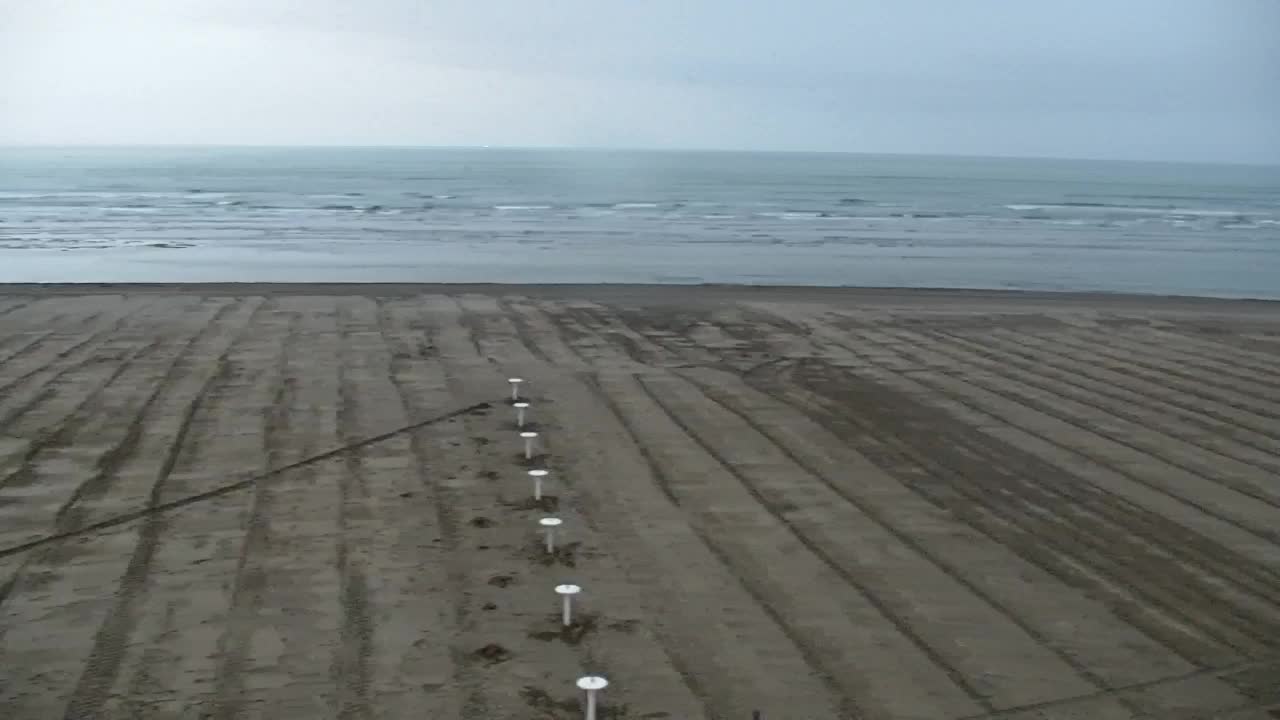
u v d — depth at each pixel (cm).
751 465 1609
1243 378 2286
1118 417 1947
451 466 1559
